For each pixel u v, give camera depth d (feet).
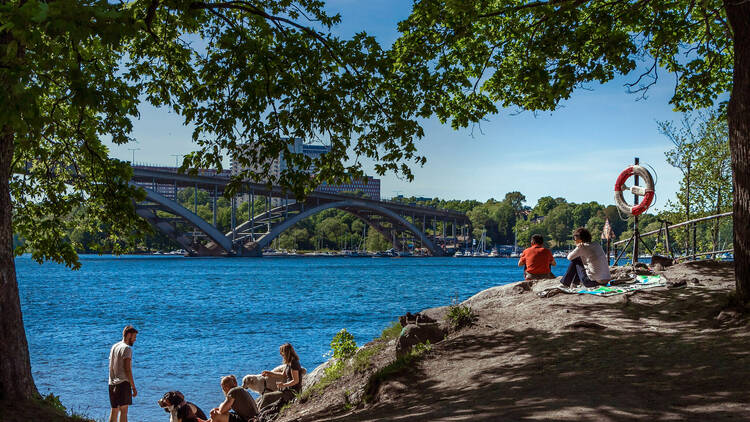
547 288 37.22
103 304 164.66
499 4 41.04
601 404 16.53
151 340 94.79
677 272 38.73
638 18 38.91
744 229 25.68
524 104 43.29
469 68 43.45
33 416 23.66
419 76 38.60
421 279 306.96
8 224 25.07
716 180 79.20
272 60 33.24
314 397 31.42
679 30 41.57
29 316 132.67
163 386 58.54
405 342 30.94
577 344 24.71
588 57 40.04
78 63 25.30
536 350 24.98
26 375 25.29
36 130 20.01
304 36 37.14
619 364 20.94
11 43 18.26
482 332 29.60
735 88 26.66
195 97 36.52
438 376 24.56
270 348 85.87
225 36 32.76
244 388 34.17
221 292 212.43
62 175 39.99
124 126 26.81
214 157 35.04
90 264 476.54
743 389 16.55
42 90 19.89
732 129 26.48
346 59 35.88
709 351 21.02
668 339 23.62
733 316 24.53
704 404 15.76
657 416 15.12
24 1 22.82
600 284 35.40
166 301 175.32
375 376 26.53
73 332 105.09
